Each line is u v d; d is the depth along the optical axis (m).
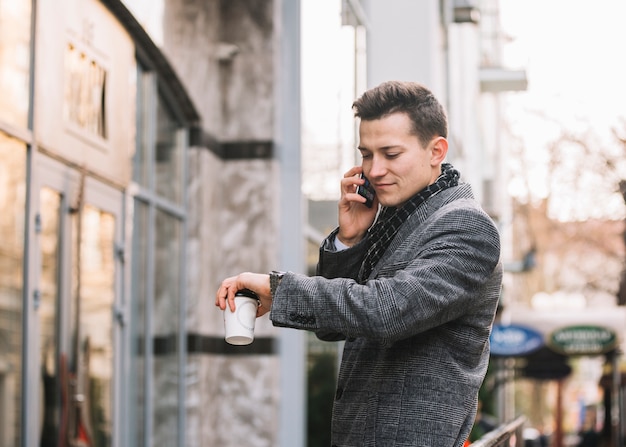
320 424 10.25
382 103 2.67
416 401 2.58
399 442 2.57
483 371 2.70
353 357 2.73
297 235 9.42
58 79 6.64
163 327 8.62
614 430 22.09
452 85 15.20
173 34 8.52
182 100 8.70
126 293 7.77
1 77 5.98
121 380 7.69
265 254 9.33
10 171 6.08
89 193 7.15
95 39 7.23
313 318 2.55
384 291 2.50
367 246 2.80
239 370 9.30
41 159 6.44
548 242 28.88
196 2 9.00
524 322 20.31
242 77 9.45
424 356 2.61
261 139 9.41
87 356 7.12
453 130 15.13
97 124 7.27
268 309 2.88
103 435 7.40
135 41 7.97
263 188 9.38
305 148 9.66
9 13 6.07
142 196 8.11
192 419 8.91
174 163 8.91
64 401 6.64
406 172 2.67
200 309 9.01
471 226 2.59
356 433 2.64
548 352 22.02
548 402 51.00
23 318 6.24
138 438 8.10
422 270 2.53
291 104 9.49
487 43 23.39
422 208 2.69
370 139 2.69
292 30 9.55
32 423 6.32
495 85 18.38
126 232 7.78
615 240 28.11
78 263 6.73
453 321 2.63
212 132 9.23
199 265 8.99
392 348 2.63
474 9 14.70
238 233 9.39
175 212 8.84
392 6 11.22
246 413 9.25
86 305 7.11
